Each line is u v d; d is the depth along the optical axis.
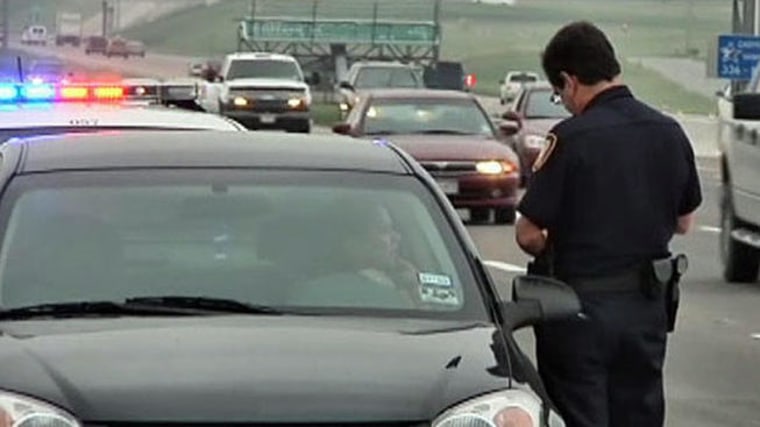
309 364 9.20
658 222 12.43
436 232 11.28
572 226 12.41
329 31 150.75
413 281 10.80
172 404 8.76
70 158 11.64
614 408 12.55
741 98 26.88
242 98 78.56
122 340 9.56
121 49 174.12
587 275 12.38
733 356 22.42
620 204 12.33
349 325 10.05
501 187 39.81
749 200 29.14
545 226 12.45
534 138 46.66
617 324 12.33
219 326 9.90
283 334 9.73
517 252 34.78
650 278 12.40
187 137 12.21
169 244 10.84
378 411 8.86
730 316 26.11
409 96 42.78
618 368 12.52
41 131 17.55
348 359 9.32
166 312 10.27
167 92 24.52
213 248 10.85
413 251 11.05
